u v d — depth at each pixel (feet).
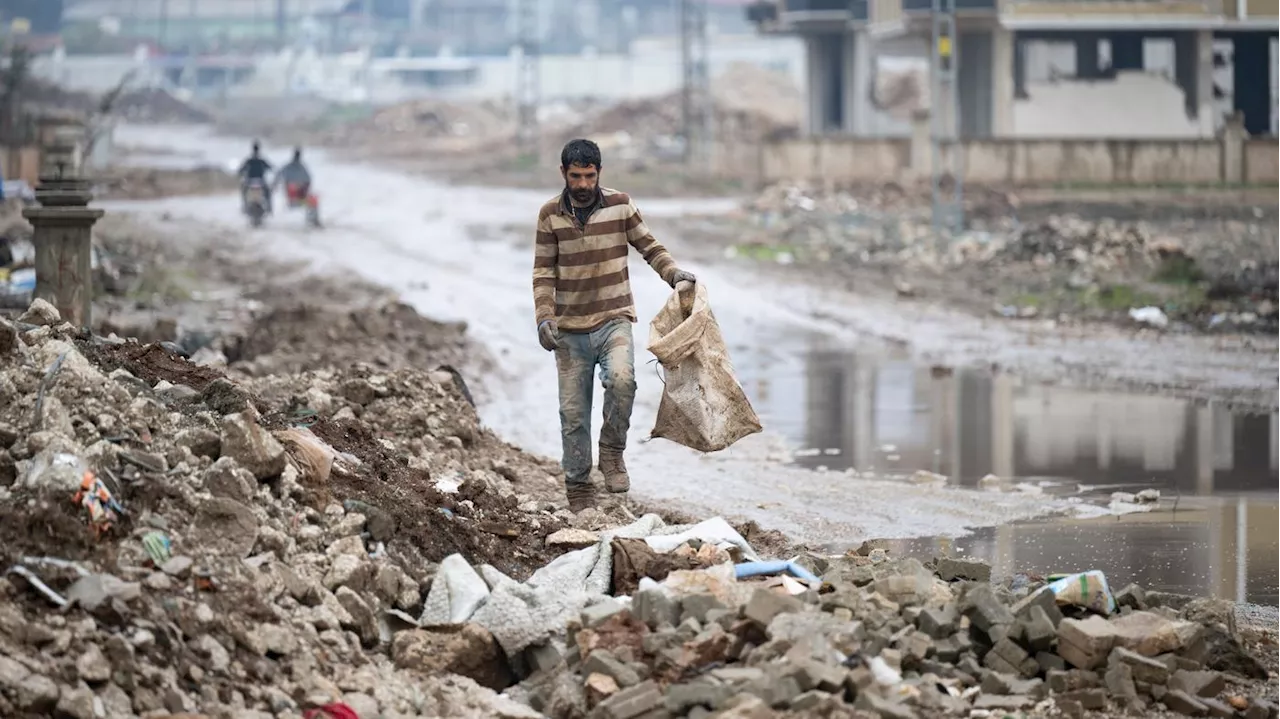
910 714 41.50
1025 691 45.16
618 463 71.31
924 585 50.24
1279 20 371.76
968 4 364.38
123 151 618.85
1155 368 137.39
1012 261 230.27
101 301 158.10
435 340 139.23
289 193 304.09
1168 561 66.03
